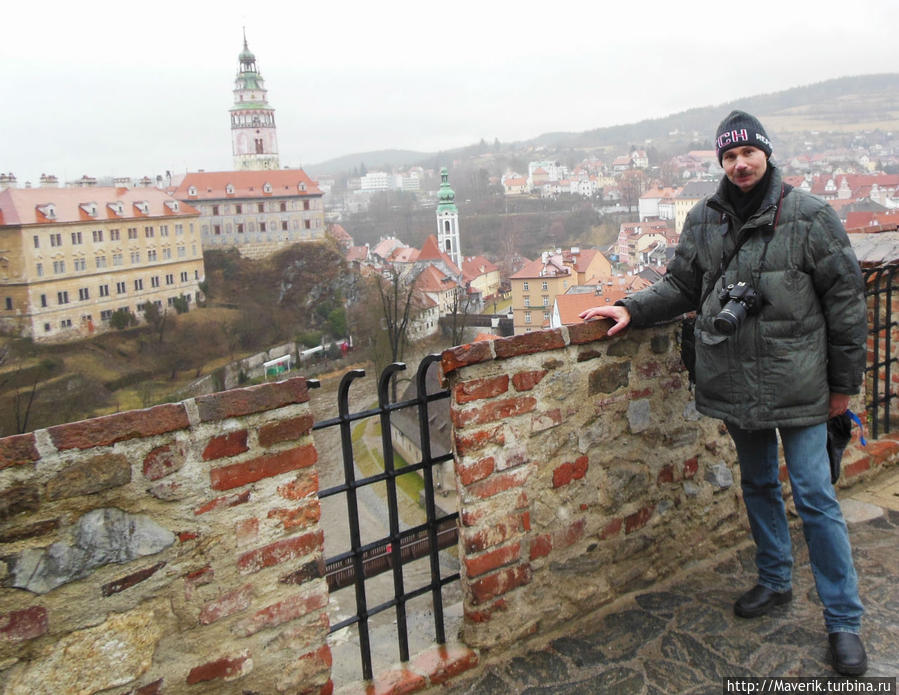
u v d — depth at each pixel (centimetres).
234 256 8975
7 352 6284
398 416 2764
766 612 305
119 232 7300
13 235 6444
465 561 283
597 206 13812
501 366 280
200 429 217
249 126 11512
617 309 309
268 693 238
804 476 276
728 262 278
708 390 288
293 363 7244
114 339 7012
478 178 17262
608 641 293
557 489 302
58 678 199
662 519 339
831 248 258
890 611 301
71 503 197
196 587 221
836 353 266
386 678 270
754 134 264
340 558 256
